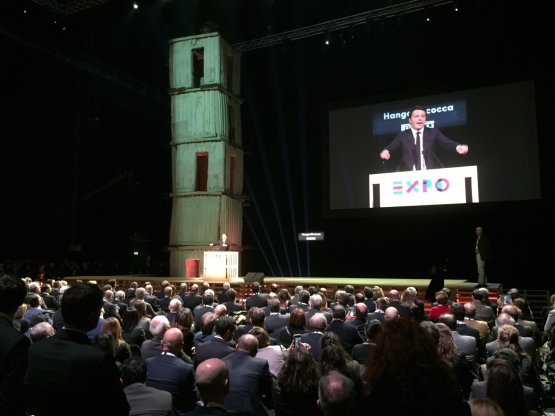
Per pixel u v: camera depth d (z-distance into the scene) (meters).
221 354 4.45
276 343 5.51
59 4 16.56
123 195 23.27
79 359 2.16
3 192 18.14
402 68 18.55
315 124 20.78
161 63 21.55
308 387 3.13
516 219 16.88
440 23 17.19
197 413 2.46
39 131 19.34
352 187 18.00
